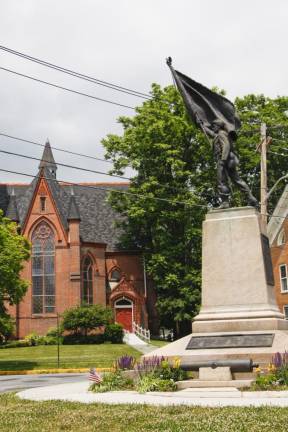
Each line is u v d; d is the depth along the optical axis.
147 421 10.19
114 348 47.56
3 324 39.81
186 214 52.66
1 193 71.06
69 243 62.72
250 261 16.66
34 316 61.31
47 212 63.69
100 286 64.69
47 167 69.19
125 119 57.09
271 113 55.16
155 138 53.09
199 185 53.56
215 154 18.34
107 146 56.34
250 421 9.68
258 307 16.23
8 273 36.75
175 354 15.88
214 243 17.16
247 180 55.31
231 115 18.67
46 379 26.91
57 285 61.97
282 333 15.52
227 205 17.89
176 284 52.47
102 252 65.88
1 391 20.23
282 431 8.97
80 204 73.00
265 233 17.56
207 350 15.62
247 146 53.94
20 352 46.84
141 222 56.69
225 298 16.64
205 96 18.89
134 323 62.16
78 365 34.72
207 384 14.39
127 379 15.78
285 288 49.56
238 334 15.73
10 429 10.02
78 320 56.56
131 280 67.12
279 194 56.56
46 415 11.38
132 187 56.34
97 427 9.98
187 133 53.28
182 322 57.19
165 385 14.43
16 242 39.72
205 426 9.44
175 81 19.09
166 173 54.56
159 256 52.59
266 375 14.12
